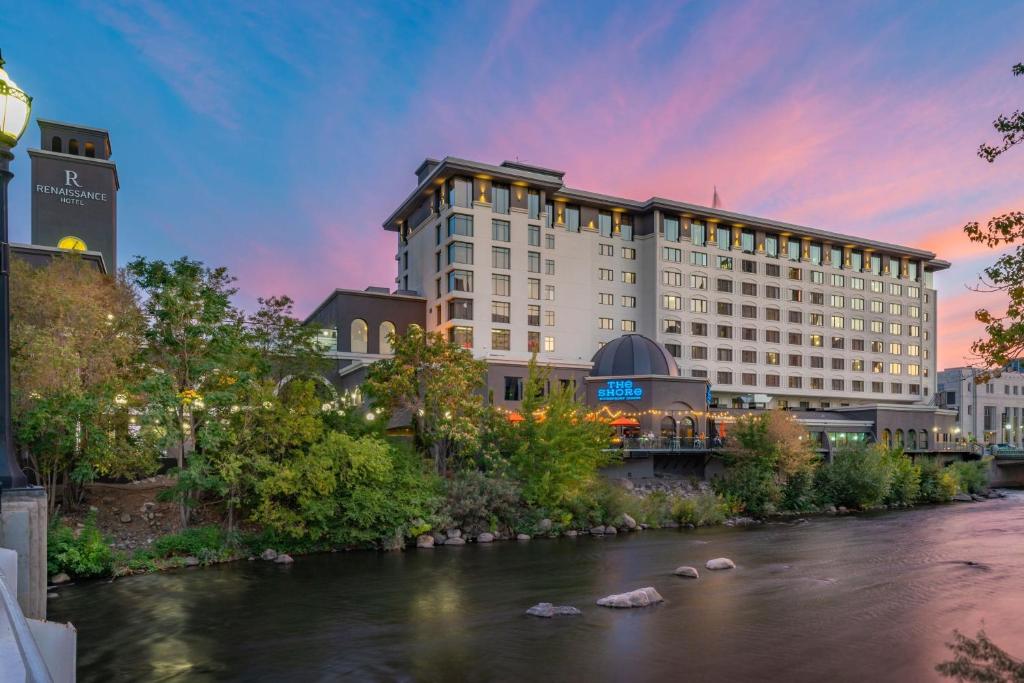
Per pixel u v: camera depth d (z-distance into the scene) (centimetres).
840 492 5400
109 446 2725
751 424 5109
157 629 1861
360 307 7500
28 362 2506
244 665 1584
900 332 10438
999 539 3691
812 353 9531
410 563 2839
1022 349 950
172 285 2970
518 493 3662
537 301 7762
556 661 1614
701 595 2292
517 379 5553
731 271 9000
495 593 2309
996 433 11362
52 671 504
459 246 7369
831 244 9938
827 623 1947
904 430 7694
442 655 1656
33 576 696
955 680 1474
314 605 2128
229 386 3047
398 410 4759
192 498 3058
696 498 4531
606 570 2730
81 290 2820
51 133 5572
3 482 709
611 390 5928
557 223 8081
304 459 2991
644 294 8519
